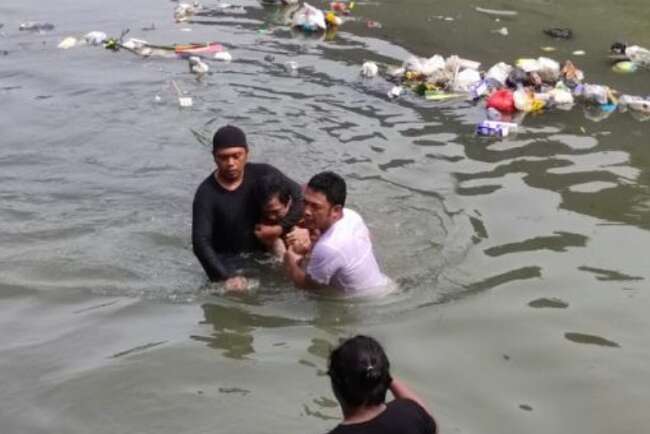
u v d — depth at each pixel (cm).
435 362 459
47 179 714
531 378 445
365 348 307
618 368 452
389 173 705
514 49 1041
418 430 304
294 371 454
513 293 525
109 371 453
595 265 556
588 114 838
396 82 933
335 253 520
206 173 725
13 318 509
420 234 602
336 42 1077
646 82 923
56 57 1035
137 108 870
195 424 411
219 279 550
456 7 1253
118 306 524
